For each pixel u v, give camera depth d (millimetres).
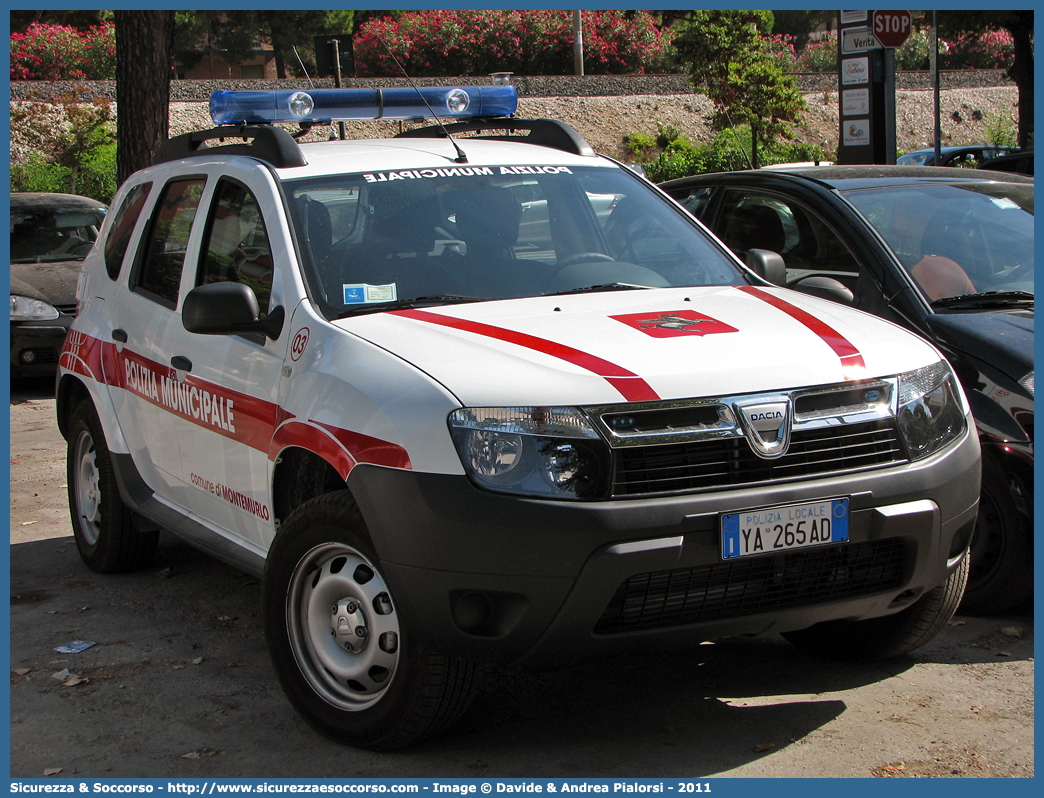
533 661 3145
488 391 3154
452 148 4754
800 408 3291
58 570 5523
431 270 4043
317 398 3488
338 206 4176
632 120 26438
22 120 20578
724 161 20156
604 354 3322
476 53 30312
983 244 5336
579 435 3084
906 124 28906
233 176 4473
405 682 3270
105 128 21609
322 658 3580
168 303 4762
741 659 4223
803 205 5645
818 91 28281
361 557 3391
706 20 18969
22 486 7262
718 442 3172
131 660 4305
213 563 5574
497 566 3035
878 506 3297
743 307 3904
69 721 3773
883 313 5035
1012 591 4438
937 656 4188
